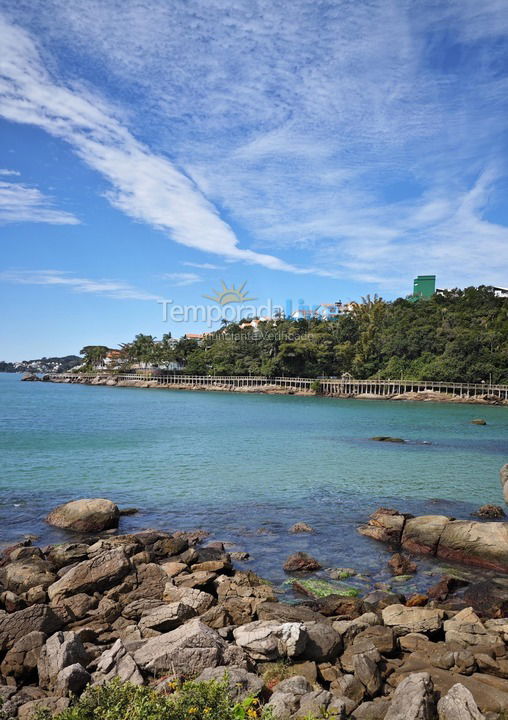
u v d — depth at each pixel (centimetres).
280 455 3484
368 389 10725
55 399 9450
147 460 3206
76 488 2459
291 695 730
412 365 11044
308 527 1902
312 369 12350
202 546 1705
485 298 12988
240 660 867
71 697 712
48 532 1844
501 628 1031
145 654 858
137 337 16112
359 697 788
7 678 863
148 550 1596
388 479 2766
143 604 1128
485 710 746
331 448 3834
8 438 4056
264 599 1229
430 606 1226
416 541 1714
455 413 7344
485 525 1644
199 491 2436
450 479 2792
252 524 1964
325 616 1151
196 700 583
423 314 12688
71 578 1223
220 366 13000
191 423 5528
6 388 13650
